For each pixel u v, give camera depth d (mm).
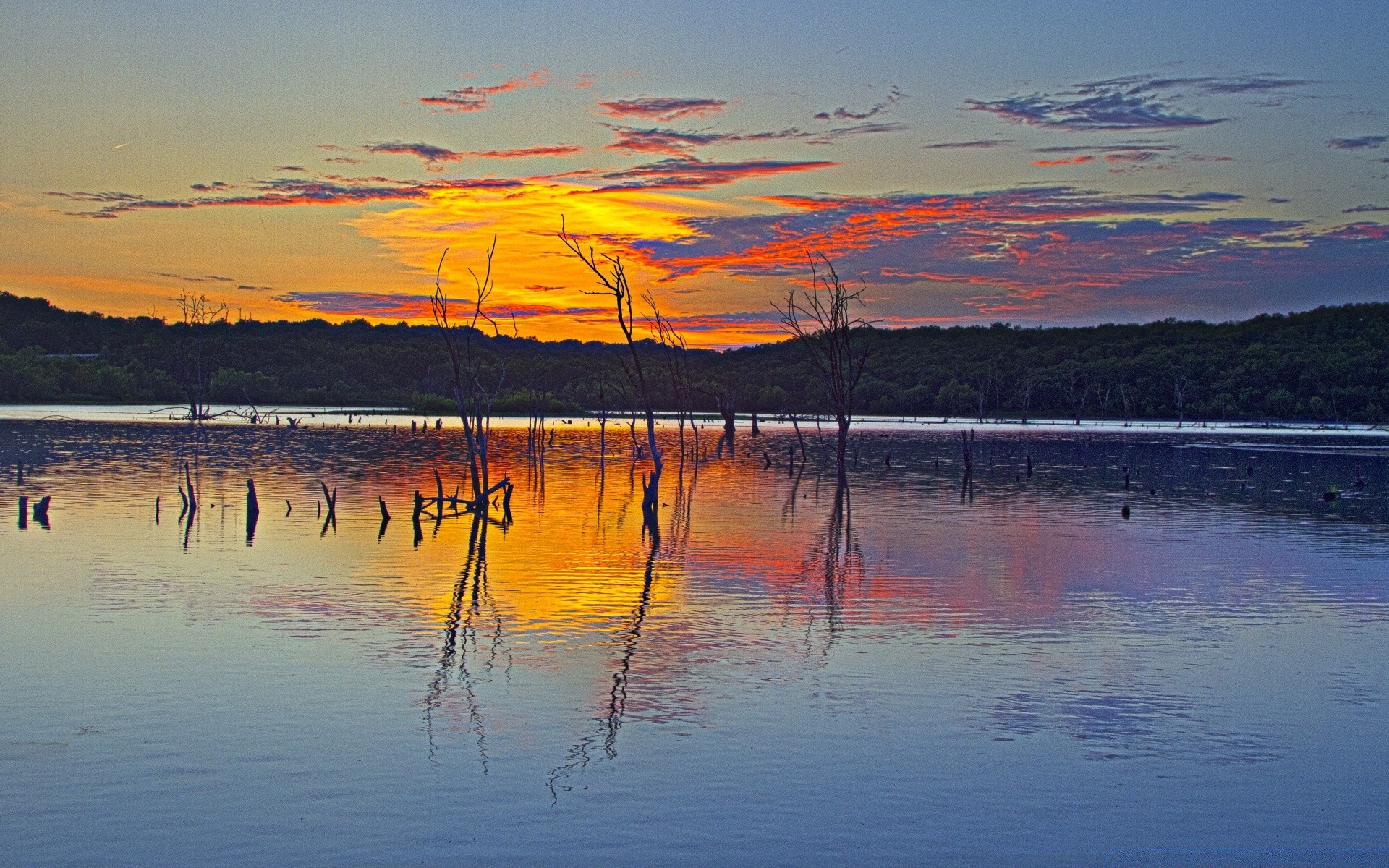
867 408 178375
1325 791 11930
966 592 22812
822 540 30859
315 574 23906
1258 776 12312
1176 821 11102
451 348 40375
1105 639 18656
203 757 12406
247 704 14344
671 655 17125
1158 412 171125
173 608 20094
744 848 10367
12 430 85625
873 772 12258
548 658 16844
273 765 12211
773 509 39656
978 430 121625
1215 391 169000
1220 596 22719
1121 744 13289
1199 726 14008
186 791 11500
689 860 10117
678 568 25594
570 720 13867
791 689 15383
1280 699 15172
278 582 22938
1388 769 12570
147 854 10117
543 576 24234
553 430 94688
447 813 11047
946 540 31328
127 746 12719
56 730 13250
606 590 22562
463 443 80312
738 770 12273
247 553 26703
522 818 10945
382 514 34375
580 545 29172
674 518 36312
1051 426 142125
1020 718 14203
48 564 24703
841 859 10172
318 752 12617
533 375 182125
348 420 114188
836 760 12586
